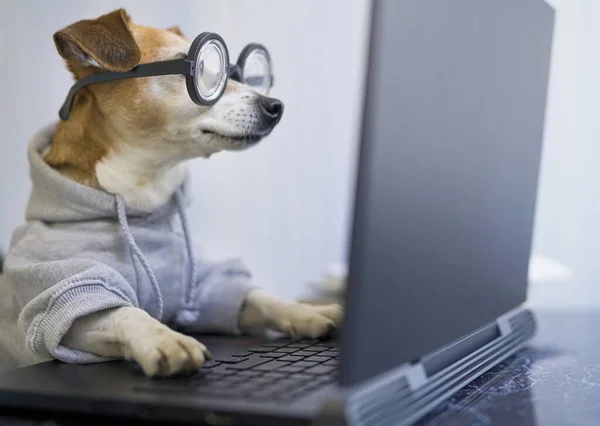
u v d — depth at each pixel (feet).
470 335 3.22
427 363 2.86
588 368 3.69
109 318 3.36
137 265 3.92
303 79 7.20
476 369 3.29
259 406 2.32
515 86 3.40
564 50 6.81
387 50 2.18
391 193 2.25
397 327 2.36
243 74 4.45
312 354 3.42
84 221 3.96
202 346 3.01
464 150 2.82
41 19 6.46
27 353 3.67
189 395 2.51
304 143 7.25
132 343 3.11
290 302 4.39
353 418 2.13
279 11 7.12
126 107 4.08
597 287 6.88
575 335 4.87
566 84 6.84
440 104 2.56
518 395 3.10
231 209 7.21
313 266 7.29
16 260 3.80
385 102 2.18
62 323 3.31
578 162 6.86
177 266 4.19
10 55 6.49
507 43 3.26
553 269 6.68
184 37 4.66
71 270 3.53
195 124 4.13
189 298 4.29
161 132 4.12
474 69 2.86
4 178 6.48
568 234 6.92
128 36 3.92
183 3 6.86
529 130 3.68
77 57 4.14
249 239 7.25
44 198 4.02
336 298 5.98
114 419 2.60
